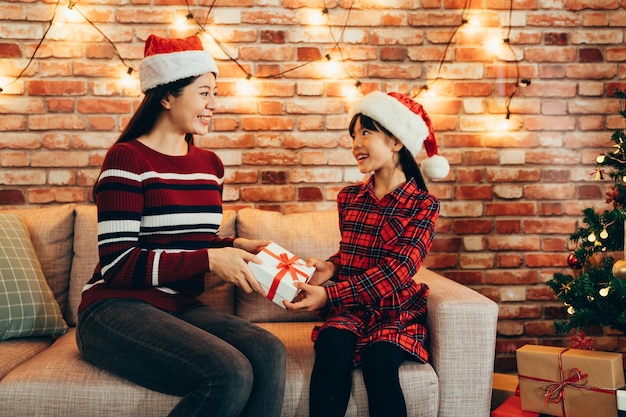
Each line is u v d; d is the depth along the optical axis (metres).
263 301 2.18
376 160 1.85
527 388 1.86
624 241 1.91
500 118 2.62
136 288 1.63
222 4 2.54
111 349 1.53
